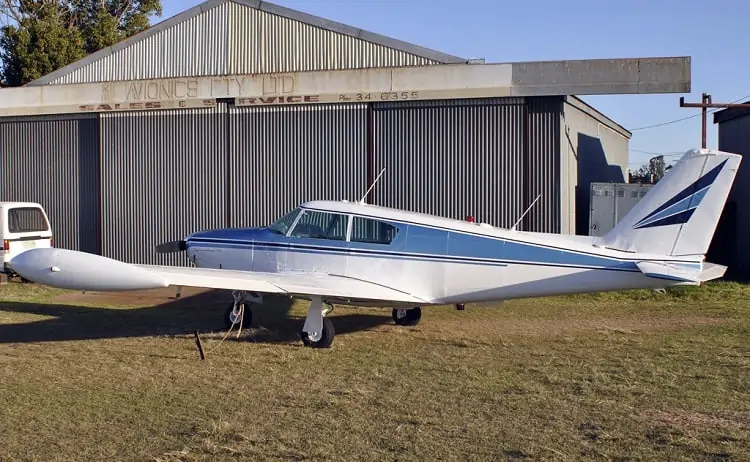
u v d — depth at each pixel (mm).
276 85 14086
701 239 7875
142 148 15172
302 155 14125
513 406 5641
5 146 16219
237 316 9148
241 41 14898
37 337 8664
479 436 4914
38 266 7113
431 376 6660
